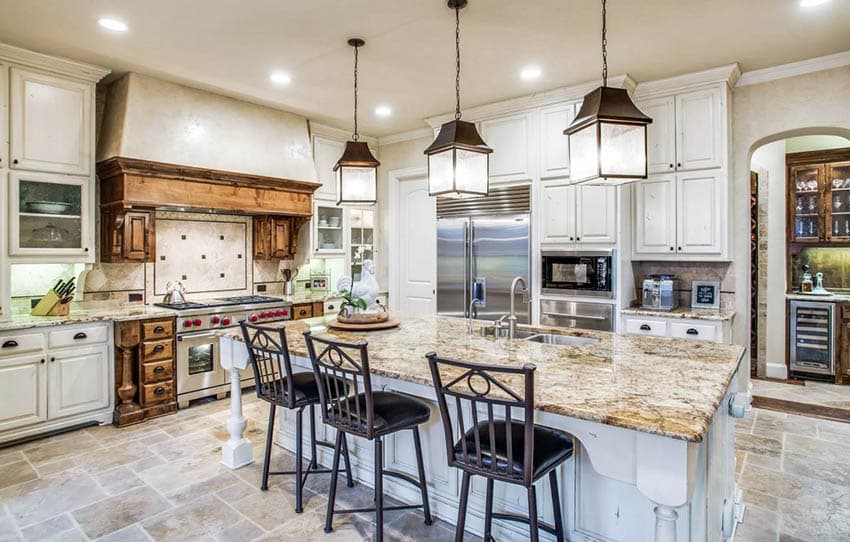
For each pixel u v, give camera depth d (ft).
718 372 6.59
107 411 12.36
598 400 5.38
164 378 13.07
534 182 14.92
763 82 13.07
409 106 15.83
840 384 16.29
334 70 12.75
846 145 17.04
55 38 10.81
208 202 14.06
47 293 12.35
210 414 13.16
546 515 7.00
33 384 11.18
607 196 13.62
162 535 7.64
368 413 6.85
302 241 17.81
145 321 12.64
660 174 13.75
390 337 9.34
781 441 11.44
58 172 11.97
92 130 12.56
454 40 10.98
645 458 4.83
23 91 11.43
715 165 12.94
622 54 11.78
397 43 11.14
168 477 9.59
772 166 17.07
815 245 17.81
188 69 12.64
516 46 11.32
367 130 18.94
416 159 19.20
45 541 7.47
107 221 13.23
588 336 9.36
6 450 10.77
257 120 15.47
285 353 8.14
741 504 8.39
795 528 7.89
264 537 7.61
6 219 11.21
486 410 7.28
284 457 10.61
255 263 17.33
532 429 5.24
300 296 17.76
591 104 6.91
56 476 9.60
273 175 15.46
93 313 12.64
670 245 13.64
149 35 10.69
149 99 13.05
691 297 14.20
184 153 13.43
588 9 9.59
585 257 13.96
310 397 8.45
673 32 10.64
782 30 10.57
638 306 14.29
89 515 8.21
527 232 15.05
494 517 6.70
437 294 17.28
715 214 12.98
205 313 13.83
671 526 4.91
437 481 8.21
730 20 10.09
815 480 9.52
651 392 5.68
